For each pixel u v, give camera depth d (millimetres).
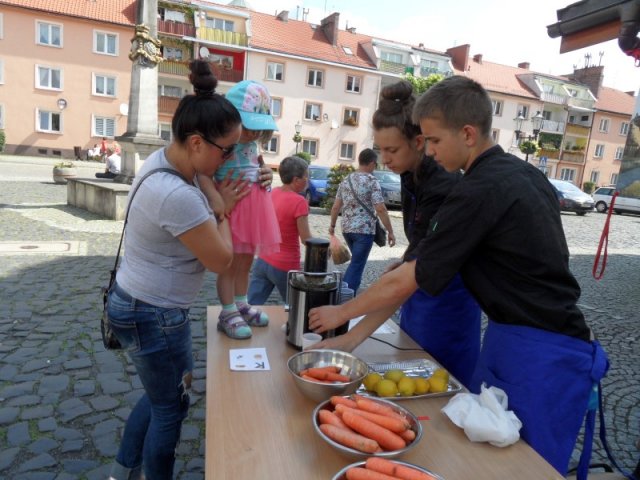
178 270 1607
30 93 26516
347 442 1199
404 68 33000
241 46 28578
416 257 1503
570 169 39812
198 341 3910
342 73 30734
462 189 1425
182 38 28016
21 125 26703
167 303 1608
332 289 1842
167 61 28766
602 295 6574
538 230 1396
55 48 26500
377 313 1780
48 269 5586
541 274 1429
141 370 1679
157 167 1543
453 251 1410
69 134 27703
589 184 37094
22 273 5363
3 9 25188
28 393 2932
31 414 2717
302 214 3357
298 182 3420
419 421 1343
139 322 1594
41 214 9125
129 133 10312
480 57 38875
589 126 38938
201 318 4410
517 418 1421
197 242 1505
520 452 1310
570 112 39594
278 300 5398
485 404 1421
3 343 3592
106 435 2570
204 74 1521
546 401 1438
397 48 33344
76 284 5086
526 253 1406
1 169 17922
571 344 1460
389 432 1229
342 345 1728
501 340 1519
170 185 1470
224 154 1555
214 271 1612
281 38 30828
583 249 10594
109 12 27625
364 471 1083
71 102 27375
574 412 1473
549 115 39312
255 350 1849
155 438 1729
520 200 1388
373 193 4883
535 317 1453
